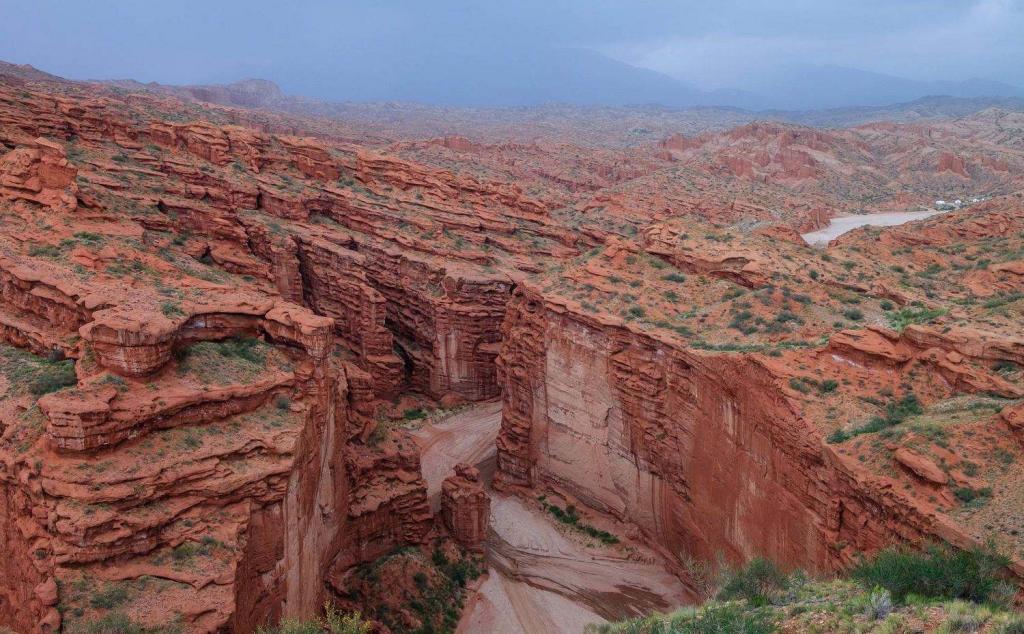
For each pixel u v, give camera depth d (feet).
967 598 70.90
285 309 117.60
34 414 93.45
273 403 105.60
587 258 196.34
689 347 136.36
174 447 91.30
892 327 142.41
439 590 133.18
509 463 184.34
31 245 131.13
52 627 74.43
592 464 164.76
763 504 116.37
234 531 87.97
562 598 138.92
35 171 150.71
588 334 159.12
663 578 145.07
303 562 104.42
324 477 114.93
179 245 197.06
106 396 88.48
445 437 215.92
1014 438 89.56
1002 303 146.10
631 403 150.51
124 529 82.12
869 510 93.86
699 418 133.69
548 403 173.27
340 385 131.54
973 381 104.78
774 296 157.69
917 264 220.02
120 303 107.34
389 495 136.87
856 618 66.18
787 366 115.96
